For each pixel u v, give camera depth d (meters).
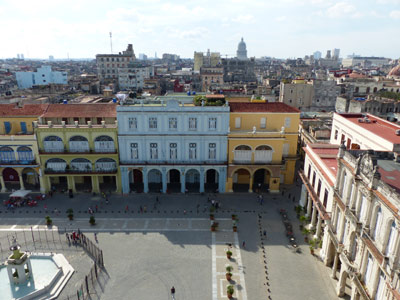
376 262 25.41
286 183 61.59
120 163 54.78
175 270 37.41
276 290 34.28
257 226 46.91
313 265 38.34
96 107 57.38
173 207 52.47
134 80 155.12
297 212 49.38
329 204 37.44
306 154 49.56
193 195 56.69
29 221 48.19
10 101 76.06
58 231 45.53
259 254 40.41
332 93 102.06
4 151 53.94
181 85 143.00
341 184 33.62
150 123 53.12
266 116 56.62
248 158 54.91
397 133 41.09
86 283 33.88
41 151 53.88
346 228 31.86
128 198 55.53
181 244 42.47
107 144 54.09
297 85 101.06
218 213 50.56
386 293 23.55
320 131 63.34
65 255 40.09
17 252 34.78
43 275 36.41
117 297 33.28
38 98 86.31
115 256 39.91
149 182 61.22
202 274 36.78
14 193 52.28
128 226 46.88
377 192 25.28
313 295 33.56
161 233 45.06
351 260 30.62
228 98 72.75
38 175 57.09
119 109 52.16
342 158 33.09
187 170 55.88
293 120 57.03
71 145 53.88
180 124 53.16
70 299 33.00
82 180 60.69
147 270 37.41
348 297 33.19
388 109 74.44
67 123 56.00
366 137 43.03
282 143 54.31
